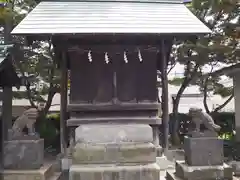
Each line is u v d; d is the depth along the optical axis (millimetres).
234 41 12391
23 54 13320
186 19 8062
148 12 8492
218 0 11742
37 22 7387
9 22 12250
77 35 7195
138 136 6785
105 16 7984
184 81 15727
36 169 6324
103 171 6141
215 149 6523
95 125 7137
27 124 6480
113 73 8164
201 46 12172
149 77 8266
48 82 15211
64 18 7703
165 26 7488
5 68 9898
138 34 7133
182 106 25641
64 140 8758
